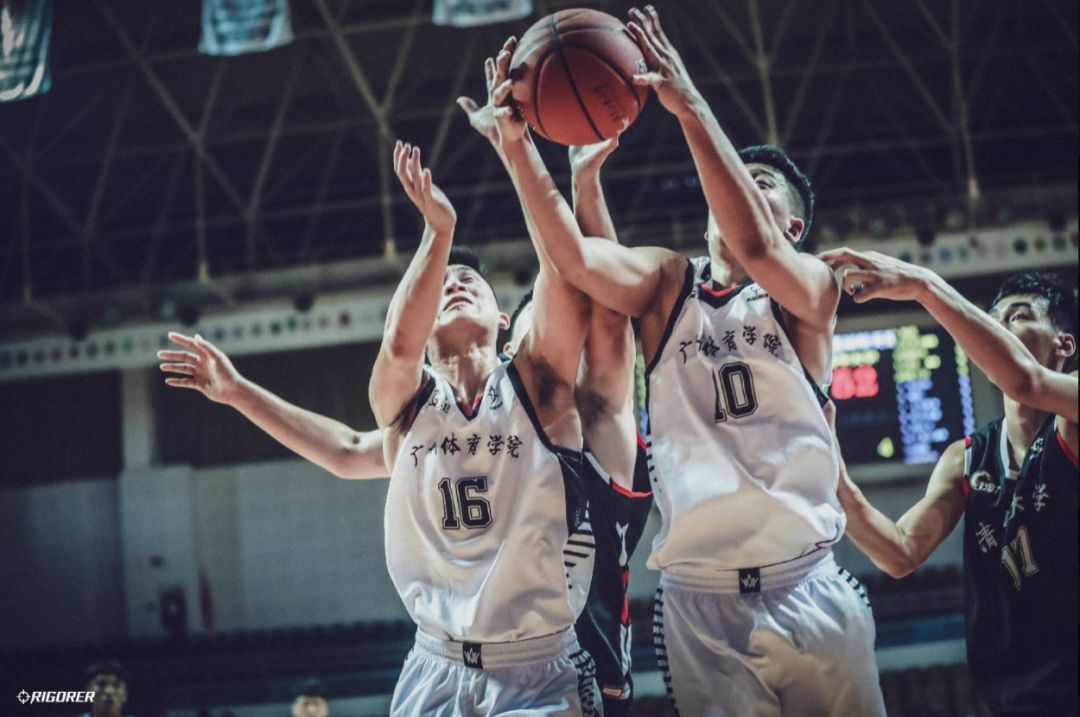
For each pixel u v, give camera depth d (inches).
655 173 553.3
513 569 109.1
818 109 564.4
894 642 431.5
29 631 571.5
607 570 116.3
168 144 566.6
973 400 458.6
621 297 108.3
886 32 484.7
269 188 601.0
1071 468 110.9
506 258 504.7
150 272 546.0
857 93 556.1
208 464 571.5
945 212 479.5
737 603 103.5
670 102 98.2
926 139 529.0
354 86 552.4
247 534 564.1
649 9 102.0
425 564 113.7
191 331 532.4
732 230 98.8
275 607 557.9
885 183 551.5
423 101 557.3
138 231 570.9
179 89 549.6
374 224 581.9
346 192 592.7
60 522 577.0
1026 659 112.5
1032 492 113.3
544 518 110.6
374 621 552.1
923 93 492.1
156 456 572.4
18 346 544.4
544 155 519.8
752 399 104.7
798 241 114.5
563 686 108.9
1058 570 110.4
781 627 101.6
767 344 105.4
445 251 110.1
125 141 578.6
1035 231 475.8
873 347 465.4
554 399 115.0
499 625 108.3
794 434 104.1
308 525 562.3
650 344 111.5
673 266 112.3
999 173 547.5
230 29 434.0
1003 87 555.5
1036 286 120.3
